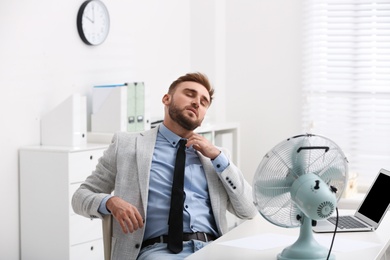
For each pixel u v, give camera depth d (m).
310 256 2.26
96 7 4.54
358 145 5.29
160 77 5.39
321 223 2.80
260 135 5.72
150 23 5.22
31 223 3.96
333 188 2.32
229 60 5.80
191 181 2.84
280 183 2.35
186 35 5.72
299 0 5.48
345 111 5.33
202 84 2.90
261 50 5.67
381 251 2.41
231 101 5.81
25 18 4.02
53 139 4.09
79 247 3.91
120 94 4.30
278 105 5.64
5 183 3.91
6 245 3.93
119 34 4.86
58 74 4.29
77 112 4.06
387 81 5.21
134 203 2.76
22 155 3.96
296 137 2.34
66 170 3.81
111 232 2.73
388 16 5.16
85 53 4.52
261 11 5.65
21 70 4.01
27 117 4.05
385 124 5.21
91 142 4.35
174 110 2.84
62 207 3.84
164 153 2.87
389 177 2.80
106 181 2.88
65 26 4.33
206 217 2.83
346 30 5.28
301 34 5.50
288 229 2.73
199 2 5.71
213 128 5.13
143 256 2.66
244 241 2.53
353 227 2.73
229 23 5.78
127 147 2.86
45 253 3.93
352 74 5.30
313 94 5.42
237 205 2.82
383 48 5.19
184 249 2.69
